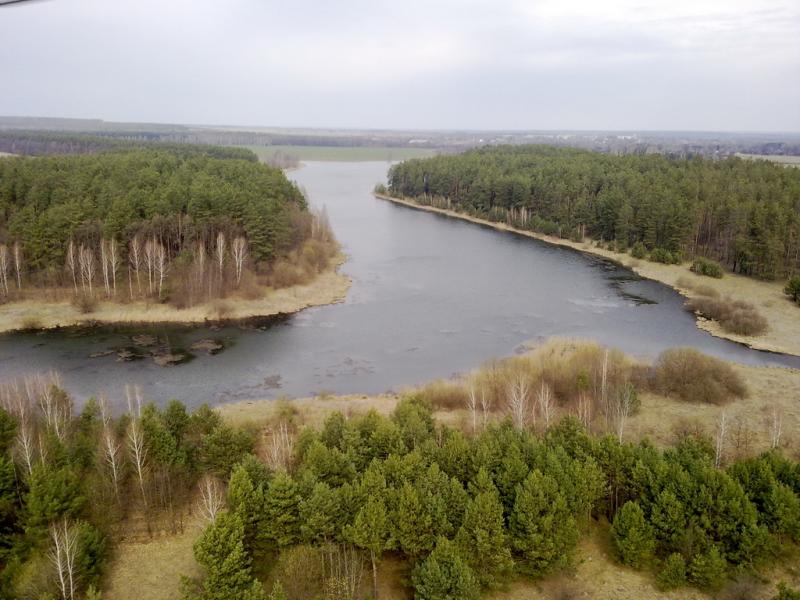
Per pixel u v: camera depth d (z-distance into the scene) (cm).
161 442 4625
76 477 4134
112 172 12169
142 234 10231
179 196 10962
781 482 4266
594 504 4441
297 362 8119
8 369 7569
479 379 6900
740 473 4284
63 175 11588
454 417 6169
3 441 4544
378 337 9062
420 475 4231
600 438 4962
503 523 3953
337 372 7819
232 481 3938
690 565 3825
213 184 11606
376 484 4047
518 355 8269
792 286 10469
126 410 6631
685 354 7256
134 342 8612
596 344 8000
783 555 4072
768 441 5784
